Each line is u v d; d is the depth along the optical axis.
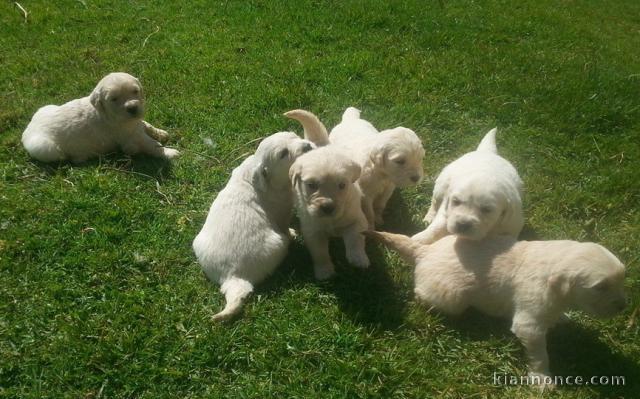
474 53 1.52
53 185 1.04
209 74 1.39
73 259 0.89
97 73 1.40
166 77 1.38
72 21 1.70
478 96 1.30
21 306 0.82
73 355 0.75
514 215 0.81
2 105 1.27
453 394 0.70
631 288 0.83
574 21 1.91
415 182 0.92
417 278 0.80
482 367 0.73
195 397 0.71
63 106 1.11
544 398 0.69
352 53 1.49
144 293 0.83
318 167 0.80
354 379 0.72
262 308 0.80
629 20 2.07
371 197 0.95
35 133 1.10
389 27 1.66
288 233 0.94
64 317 0.80
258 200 0.88
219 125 1.21
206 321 0.79
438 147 1.16
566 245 0.70
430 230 0.85
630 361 0.73
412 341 0.76
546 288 0.69
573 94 1.29
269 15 1.72
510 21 1.78
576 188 1.04
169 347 0.76
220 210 0.87
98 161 1.12
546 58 1.52
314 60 1.46
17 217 0.97
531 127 1.20
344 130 1.04
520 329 0.71
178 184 1.06
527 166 1.10
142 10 1.77
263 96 1.30
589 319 0.79
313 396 0.70
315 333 0.77
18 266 0.88
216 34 1.61
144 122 1.17
